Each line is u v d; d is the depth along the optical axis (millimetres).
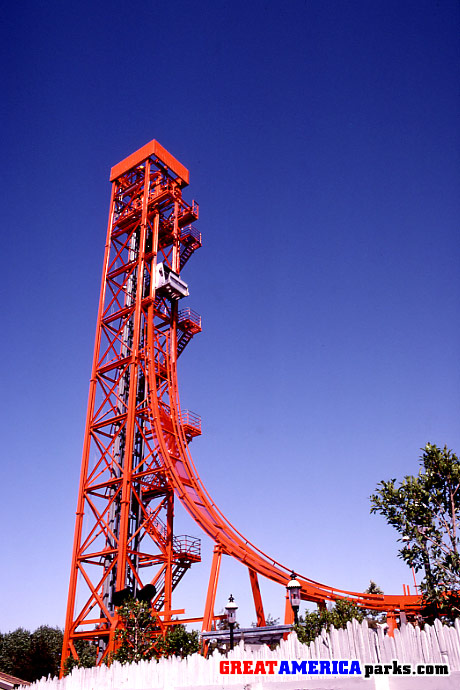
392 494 20859
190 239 68625
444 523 20203
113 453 58156
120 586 49969
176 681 21109
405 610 45062
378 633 15953
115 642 45812
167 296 64500
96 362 62406
